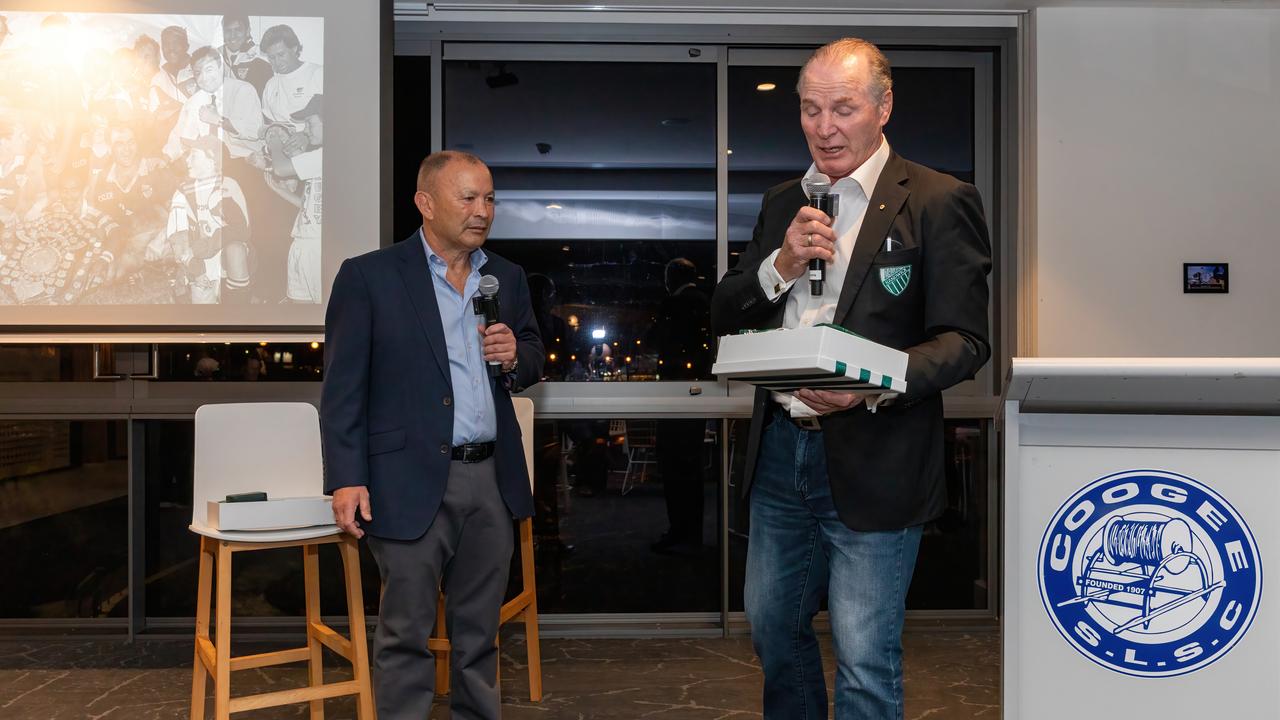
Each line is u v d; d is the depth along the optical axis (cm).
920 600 421
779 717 212
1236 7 386
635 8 399
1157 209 388
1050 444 157
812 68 193
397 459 243
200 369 404
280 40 350
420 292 251
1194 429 154
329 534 272
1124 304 389
